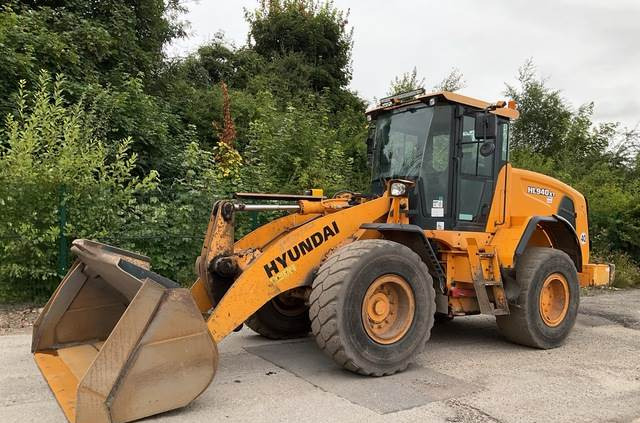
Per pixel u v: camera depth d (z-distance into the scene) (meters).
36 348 4.45
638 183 15.63
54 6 11.96
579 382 4.64
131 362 3.41
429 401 4.06
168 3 15.31
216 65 18.69
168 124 12.12
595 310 8.42
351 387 4.34
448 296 5.48
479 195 5.82
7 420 3.62
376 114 6.36
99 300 4.66
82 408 3.22
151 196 8.28
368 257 4.48
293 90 18.64
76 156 7.66
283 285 4.52
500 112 5.92
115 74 11.45
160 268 7.90
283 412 3.79
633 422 3.75
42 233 7.29
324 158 11.23
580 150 18.41
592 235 13.17
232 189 8.86
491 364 5.18
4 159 7.24
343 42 22.03
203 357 3.69
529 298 5.75
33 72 9.66
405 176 5.72
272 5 21.61
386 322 4.73
